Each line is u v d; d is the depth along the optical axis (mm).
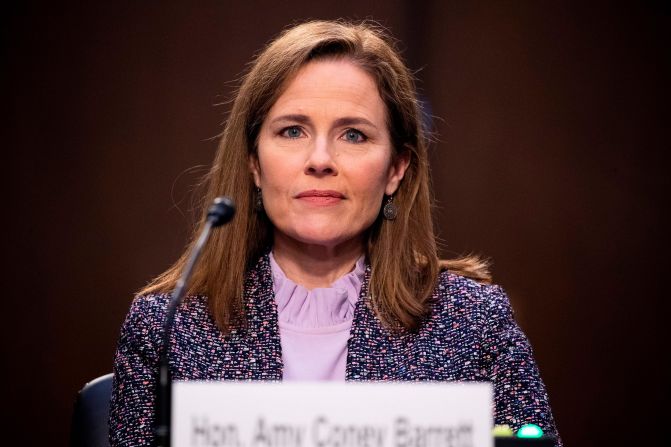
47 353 16156
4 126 16125
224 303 8062
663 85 16516
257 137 8195
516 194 16516
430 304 8297
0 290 16109
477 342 8047
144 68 16250
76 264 16188
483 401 5121
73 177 16188
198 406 5121
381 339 8055
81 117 16203
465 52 16453
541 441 5582
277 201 7883
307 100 7836
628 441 16625
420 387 5129
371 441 5117
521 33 16500
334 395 5129
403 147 8406
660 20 16469
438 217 16375
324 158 7684
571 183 16547
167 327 5867
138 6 16250
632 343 16609
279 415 5117
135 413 7828
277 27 16219
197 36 16297
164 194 16219
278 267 8320
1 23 16062
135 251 16203
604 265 16594
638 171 16562
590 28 16531
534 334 16562
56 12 16156
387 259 8320
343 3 16203
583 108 16562
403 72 8367
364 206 7906
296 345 8031
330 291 8156
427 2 16312
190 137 16250
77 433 8766
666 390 16625
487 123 16500
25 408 16141
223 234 8234
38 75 16188
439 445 5117
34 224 16172
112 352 16172
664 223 16562
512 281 16516
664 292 16594
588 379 16641
